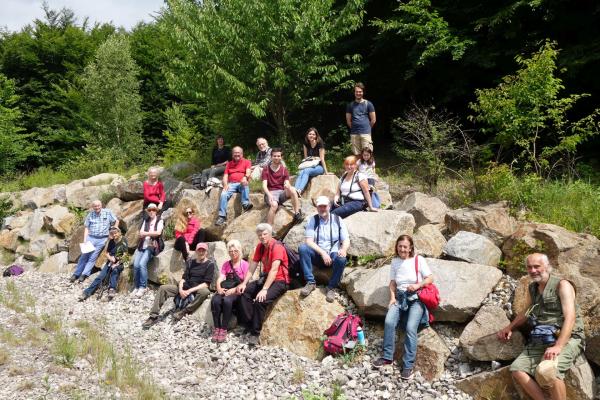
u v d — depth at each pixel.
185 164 12.94
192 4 11.58
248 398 5.09
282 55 11.37
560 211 6.78
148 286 8.79
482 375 4.79
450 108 12.66
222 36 11.20
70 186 13.95
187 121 20.25
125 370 5.62
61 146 24.48
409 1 11.62
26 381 5.15
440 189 8.88
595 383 4.55
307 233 6.54
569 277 5.19
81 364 5.76
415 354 5.24
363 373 5.32
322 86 13.69
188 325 7.12
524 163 9.31
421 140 9.60
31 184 16.30
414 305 5.36
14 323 7.14
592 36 9.84
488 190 7.57
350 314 6.07
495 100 7.83
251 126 14.42
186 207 9.52
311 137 8.72
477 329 5.13
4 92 22.00
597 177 8.63
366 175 7.83
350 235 6.84
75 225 12.12
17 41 25.88
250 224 8.41
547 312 4.54
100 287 8.95
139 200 11.80
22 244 12.80
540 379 4.28
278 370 5.62
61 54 26.53
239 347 6.25
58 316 7.69
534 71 7.50
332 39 11.32
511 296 5.49
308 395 4.62
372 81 13.86
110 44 21.47
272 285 6.37
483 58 10.50
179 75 11.91
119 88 21.12
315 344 5.85
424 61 10.88
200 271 7.49
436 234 6.71
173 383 5.46
